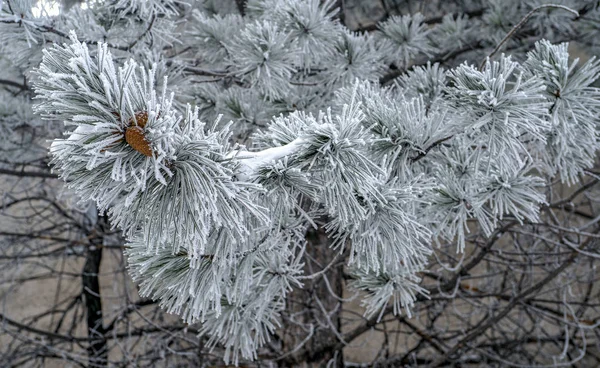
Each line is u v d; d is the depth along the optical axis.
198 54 2.25
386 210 1.20
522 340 3.72
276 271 1.38
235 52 1.86
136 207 0.99
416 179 1.27
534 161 1.43
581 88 1.23
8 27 1.60
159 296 1.23
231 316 1.39
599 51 2.55
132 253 1.21
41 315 4.09
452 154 1.36
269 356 2.62
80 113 0.87
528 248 3.30
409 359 3.45
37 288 5.39
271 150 1.06
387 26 2.38
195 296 1.20
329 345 2.55
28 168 3.67
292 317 2.39
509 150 1.19
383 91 1.44
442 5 3.44
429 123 1.29
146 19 1.78
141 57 1.77
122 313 3.56
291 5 1.83
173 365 3.73
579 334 3.63
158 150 0.89
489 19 2.59
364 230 1.22
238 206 0.97
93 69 0.87
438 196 1.34
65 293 5.40
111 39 1.78
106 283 5.23
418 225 1.22
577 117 1.25
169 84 1.78
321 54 1.93
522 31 2.56
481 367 3.91
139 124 0.89
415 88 1.67
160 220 0.96
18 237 3.83
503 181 1.32
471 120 1.18
